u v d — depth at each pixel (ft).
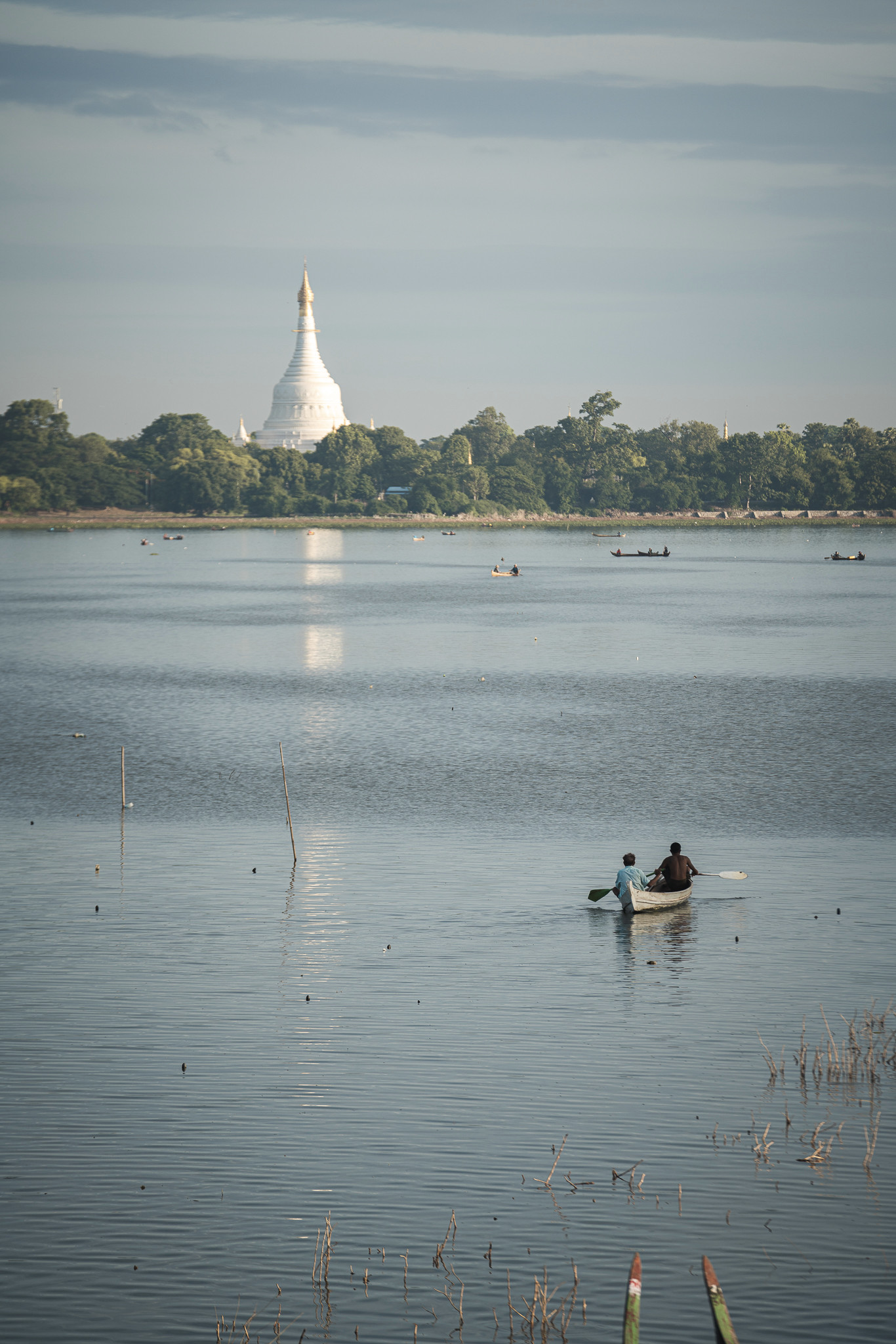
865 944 403.13
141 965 385.70
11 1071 310.45
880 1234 241.76
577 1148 272.92
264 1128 281.13
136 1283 228.63
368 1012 348.38
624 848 527.40
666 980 372.79
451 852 522.06
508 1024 340.18
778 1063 314.96
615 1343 213.25
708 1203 252.21
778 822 568.82
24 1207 250.37
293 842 518.78
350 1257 236.02
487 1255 237.04
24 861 506.89
